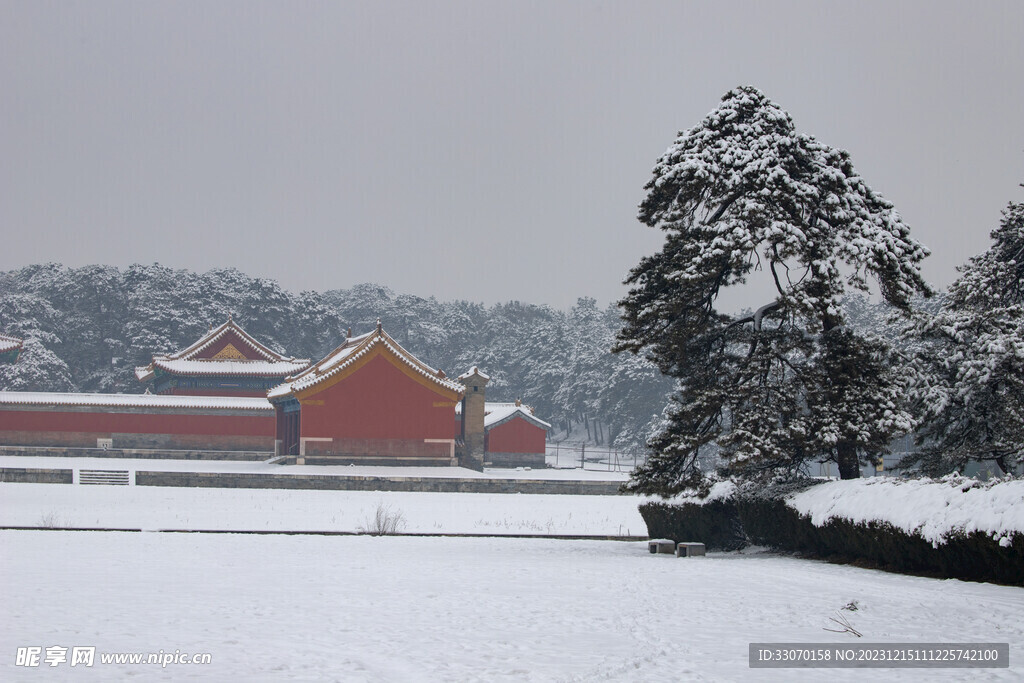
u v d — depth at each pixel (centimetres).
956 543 1928
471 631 1354
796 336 2878
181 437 8369
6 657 1131
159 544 2730
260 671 1065
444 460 6919
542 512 4909
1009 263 3409
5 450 7956
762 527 2791
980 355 3111
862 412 2733
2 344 9394
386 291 19525
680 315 2875
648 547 2964
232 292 14488
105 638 1261
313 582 1938
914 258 2803
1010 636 1316
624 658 1155
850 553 2377
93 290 13975
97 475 5928
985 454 3106
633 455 12000
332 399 6812
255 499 5022
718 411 2866
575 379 15000
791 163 2817
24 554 2361
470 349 18050
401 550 2764
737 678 1047
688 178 2811
